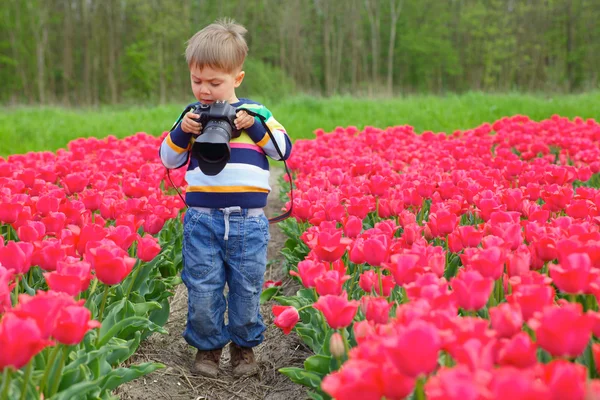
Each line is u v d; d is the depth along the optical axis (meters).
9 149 11.51
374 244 2.57
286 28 55.00
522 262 2.41
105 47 51.53
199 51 3.03
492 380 1.41
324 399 2.54
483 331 1.69
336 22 61.00
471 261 2.36
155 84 53.03
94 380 2.42
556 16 51.72
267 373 3.42
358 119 15.02
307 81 56.66
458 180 4.78
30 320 1.67
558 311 1.61
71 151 7.51
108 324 2.86
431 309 1.94
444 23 58.75
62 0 49.47
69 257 2.58
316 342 3.02
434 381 1.42
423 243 2.88
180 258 4.71
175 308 4.38
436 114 14.82
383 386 1.52
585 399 1.49
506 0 52.09
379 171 5.45
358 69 63.16
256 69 32.50
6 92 51.31
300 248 4.84
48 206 3.64
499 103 16.06
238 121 2.96
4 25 47.66
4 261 2.45
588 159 5.94
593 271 2.07
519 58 53.56
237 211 3.09
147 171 5.25
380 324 2.18
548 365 1.48
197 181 3.12
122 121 15.41
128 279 3.53
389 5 63.00
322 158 6.41
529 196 4.12
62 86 57.38
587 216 3.43
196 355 3.39
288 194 6.75
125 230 2.91
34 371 2.29
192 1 53.91
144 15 48.19
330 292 2.36
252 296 3.21
